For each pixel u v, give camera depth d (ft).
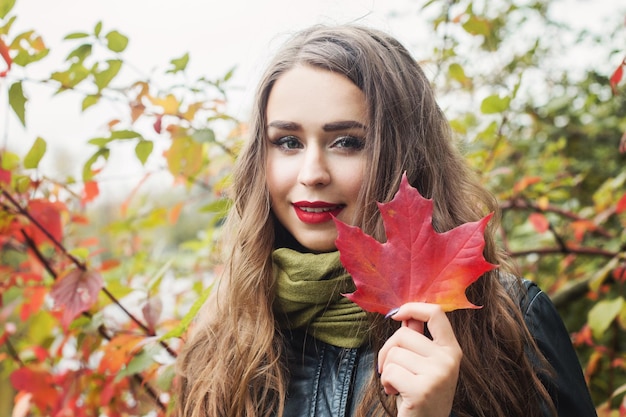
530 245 6.98
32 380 4.99
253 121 4.06
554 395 3.54
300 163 3.67
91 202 5.61
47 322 5.71
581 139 8.06
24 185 4.64
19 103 4.30
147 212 6.52
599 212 6.52
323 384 3.70
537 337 3.61
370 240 2.91
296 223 3.75
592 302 7.34
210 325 4.30
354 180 3.60
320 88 3.57
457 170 4.23
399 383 2.73
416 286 2.88
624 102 7.80
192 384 4.22
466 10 5.71
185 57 4.58
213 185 6.36
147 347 4.50
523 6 7.35
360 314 3.66
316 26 3.97
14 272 5.29
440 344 2.74
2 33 4.27
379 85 3.66
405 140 3.77
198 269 7.22
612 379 5.78
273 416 3.82
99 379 5.03
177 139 4.91
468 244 2.82
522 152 7.86
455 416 3.42
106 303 5.06
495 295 3.62
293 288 3.76
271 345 3.84
